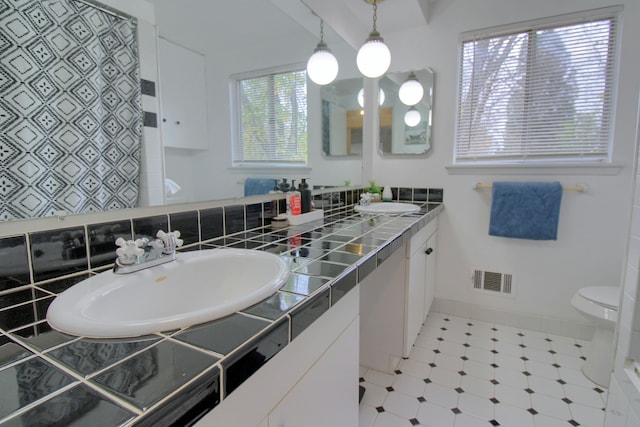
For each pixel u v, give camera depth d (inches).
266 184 62.6
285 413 27.3
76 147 34.3
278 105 64.6
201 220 48.6
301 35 68.7
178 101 45.4
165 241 36.7
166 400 15.5
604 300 66.4
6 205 29.3
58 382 16.8
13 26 29.1
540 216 81.0
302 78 70.1
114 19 37.3
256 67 58.9
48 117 31.9
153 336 21.4
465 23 88.1
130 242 33.6
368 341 72.4
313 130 75.4
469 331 88.1
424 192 97.8
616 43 75.3
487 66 88.2
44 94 31.5
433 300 99.1
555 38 80.6
